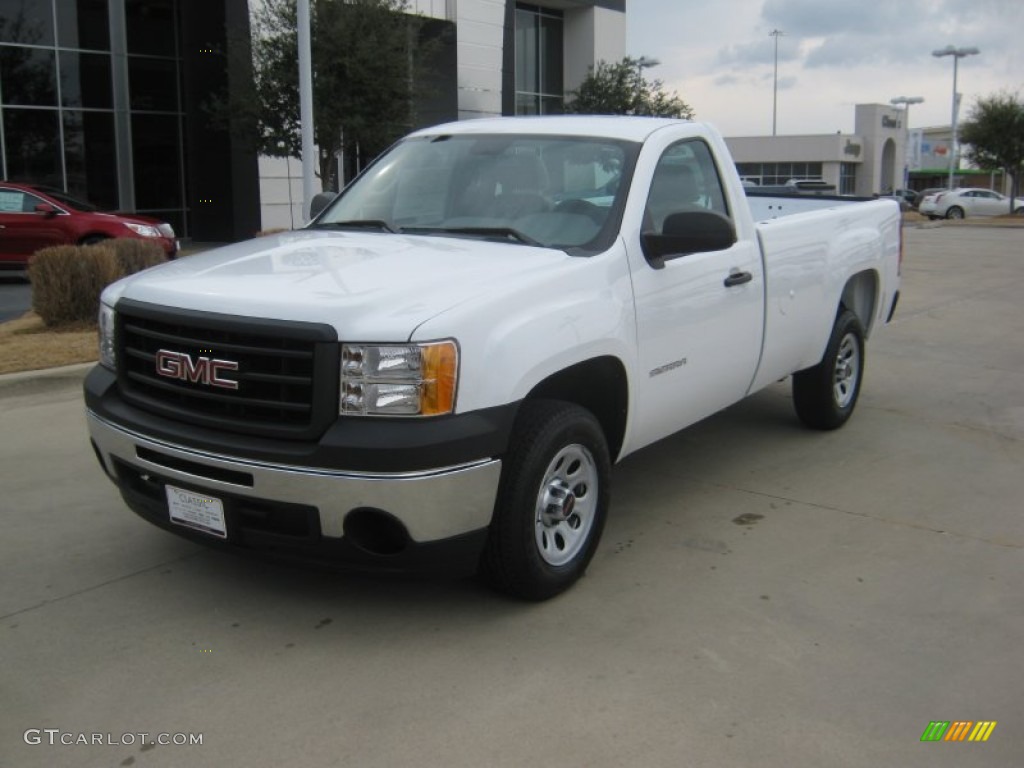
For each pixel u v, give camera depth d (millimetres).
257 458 3402
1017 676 3465
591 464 4094
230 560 4434
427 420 3359
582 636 3723
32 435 6469
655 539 4730
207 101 24016
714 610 3953
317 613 3908
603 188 4484
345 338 3334
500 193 4680
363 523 3443
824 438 6578
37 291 10508
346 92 18797
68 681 3393
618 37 37531
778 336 5570
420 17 23109
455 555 3549
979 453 6262
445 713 3189
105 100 23734
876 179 71688
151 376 3795
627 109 31922
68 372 8086
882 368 9023
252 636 3719
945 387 8211
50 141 22906
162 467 3691
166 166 24969
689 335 4672
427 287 3590
